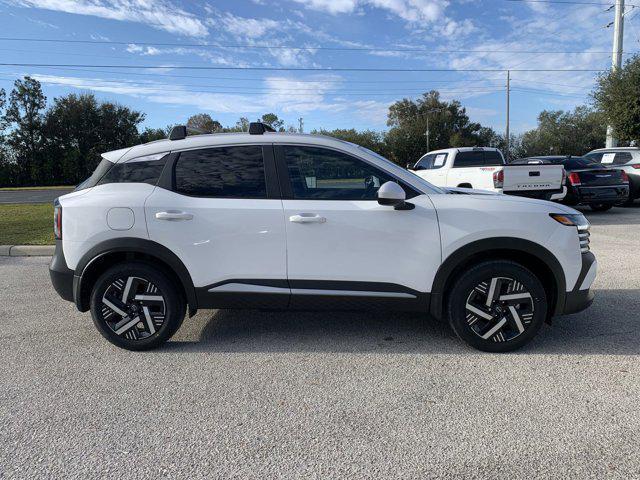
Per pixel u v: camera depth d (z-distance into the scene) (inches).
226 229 140.5
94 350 150.2
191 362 140.3
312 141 144.7
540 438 99.0
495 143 2741.1
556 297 141.6
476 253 143.1
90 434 102.7
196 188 144.1
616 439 98.1
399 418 108.0
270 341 156.0
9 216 518.3
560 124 2751.0
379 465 91.2
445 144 2481.5
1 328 171.5
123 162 147.4
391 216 138.8
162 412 111.7
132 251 142.0
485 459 92.6
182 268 142.0
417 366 135.4
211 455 94.9
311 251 140.3
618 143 797.9
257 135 147.0
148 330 146.9
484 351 143.4
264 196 142.7
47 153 1924.2
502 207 138.9
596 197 450.6
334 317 179.2
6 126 1900.8
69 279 145.4
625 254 279.7
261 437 101.1
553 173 396.8
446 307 145.1
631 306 185.8
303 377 129.6
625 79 733.9
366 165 143.6
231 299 144.0
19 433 103.3
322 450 96.2
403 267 140.2
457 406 112.7
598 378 125.7
